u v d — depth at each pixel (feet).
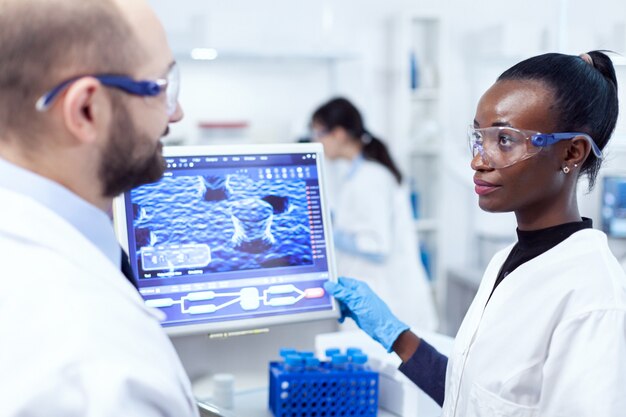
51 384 2.17
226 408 4.58
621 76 4.80
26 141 2.51
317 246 4.52
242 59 14.55
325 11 13.06
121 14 2.58
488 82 15.07
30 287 2.31
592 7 6.59
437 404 4.59
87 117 2.51
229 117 14.58
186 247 4.27
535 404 3.53
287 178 4.50
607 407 3.15
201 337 4.69
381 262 10.79
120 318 2.41
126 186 2.78
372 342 5.15
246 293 4.34
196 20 12.88
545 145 3.57
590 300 3.41
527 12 15.06
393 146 15.55
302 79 15.07
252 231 4.41
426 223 15.28
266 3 14.62
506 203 3.70
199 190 4.33
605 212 6.14
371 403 4.46
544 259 3.71
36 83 2.43
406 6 15.56
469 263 15.84
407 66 14.83
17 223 2.42
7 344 2.24
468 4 15.72
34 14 2.40
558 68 3.63
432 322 11.52
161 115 2.77
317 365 4.47
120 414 2.19
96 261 2.52
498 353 3.66
